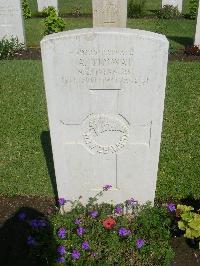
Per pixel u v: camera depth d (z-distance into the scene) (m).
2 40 2.79
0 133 1.71
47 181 1.39
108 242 1.07
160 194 1.30
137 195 1.18
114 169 1.13
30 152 1.57
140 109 1.00
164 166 1.45
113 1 2.48
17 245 1.13
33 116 1.86
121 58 0.92
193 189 1.32
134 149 1.08
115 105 1.00
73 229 1.14
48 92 0.98
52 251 1.06
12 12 2.81
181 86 2.18
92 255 1.05
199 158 1.50
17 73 2.38
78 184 1.16
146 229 1.12
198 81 2.24
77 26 3.66
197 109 1.92
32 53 2.85
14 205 1.29
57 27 3.04
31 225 1.12
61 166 1.12
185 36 3.30
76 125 1.04
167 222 1.13
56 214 1.20
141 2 4.29
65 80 0.96
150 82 0.95
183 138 1.65
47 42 0.91
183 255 1.09
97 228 1.12
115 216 1.20
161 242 1.09
